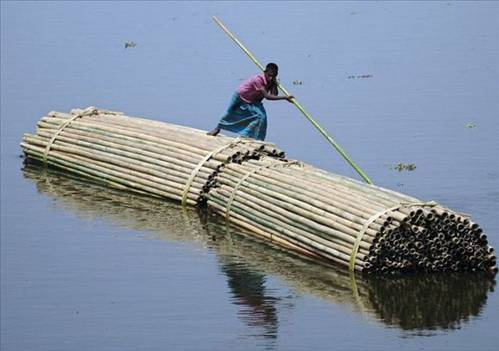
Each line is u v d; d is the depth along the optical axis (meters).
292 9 101.19
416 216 43.91
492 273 44.47
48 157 60.66
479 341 38.56
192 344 39.09
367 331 39.62
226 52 85.12
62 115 62.22
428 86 73.94
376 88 73.62
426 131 63.66
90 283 45.06
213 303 42.50
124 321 41.28
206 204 53.50
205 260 46.91
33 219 52.94
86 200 55.56
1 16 101.62
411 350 37.94
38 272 46.34
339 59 81.94
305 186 48.12
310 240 46.28
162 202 54.59
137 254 47.97
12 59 85.31
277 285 43.91
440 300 42.16
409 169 56.97
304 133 64.31
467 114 66.94
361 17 96.81
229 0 106.44
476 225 44.16
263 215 48.88
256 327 40.25
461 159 58.34
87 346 39.38
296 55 83.50
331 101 70.81
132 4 105.88
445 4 102.19
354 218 44.78
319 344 38.66
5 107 72.56
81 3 107.06
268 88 55.94
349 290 43.19
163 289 44.09
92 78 78.50
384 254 44.12
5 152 64.06
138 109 70.06
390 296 42.53
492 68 78.25
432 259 44.38
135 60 83.50
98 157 58.16
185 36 91.06
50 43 90.12
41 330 40.88
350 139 62.59
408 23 94.06
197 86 75.06
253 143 53.69
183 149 55.03
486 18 95.25
